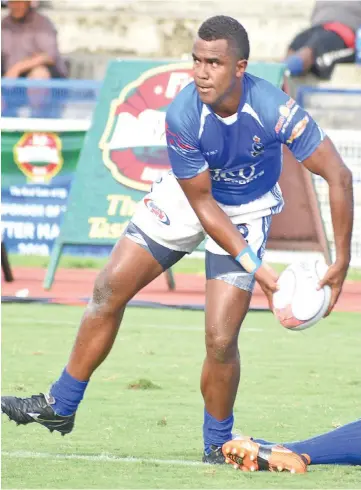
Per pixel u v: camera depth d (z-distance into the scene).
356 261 28.86
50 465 12.88
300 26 43.81
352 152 28.67
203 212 12.63
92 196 26.16
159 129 25.86
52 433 14.62
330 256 25.98
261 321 23.59
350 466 13.05
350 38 37.94
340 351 20.53
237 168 12.66
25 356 19.64
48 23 37.28
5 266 27.38
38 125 29.59
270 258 26.69
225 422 13.17
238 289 12.84
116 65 26.25
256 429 14.85
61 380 13.56
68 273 29.14
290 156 26.03
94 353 13.35
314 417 15.55
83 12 44.88
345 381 18.02
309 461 12.98
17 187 30.00
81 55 43.09
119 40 44.66
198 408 16.06
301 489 11.86
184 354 20.05
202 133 12.29
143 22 44.66
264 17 44.12
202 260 31.67
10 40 36.81
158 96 25.94
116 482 12.09
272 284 12.30
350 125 32.28
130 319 23.56
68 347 20.50
